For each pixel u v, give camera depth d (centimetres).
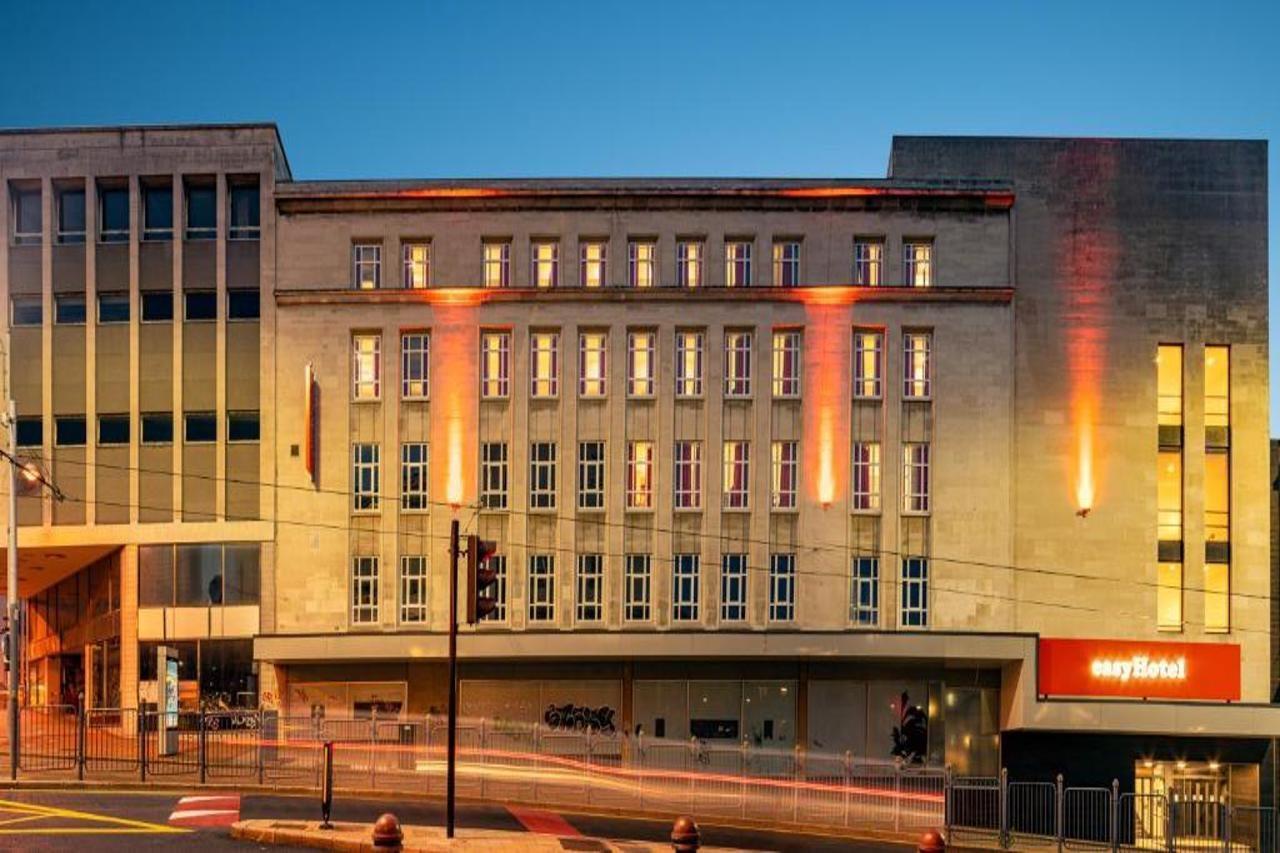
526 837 2277
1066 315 4194
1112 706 3831
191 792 2808
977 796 2978
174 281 4175
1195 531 4138
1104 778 4016
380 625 4056
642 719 4072
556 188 4169
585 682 4097
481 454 4131
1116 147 4250
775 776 3634
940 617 4050
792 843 2614
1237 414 4191
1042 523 4134
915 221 4175
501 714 4075
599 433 4134
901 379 4128
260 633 4022
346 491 4116
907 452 4128
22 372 4166
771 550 4072
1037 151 4238
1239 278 4225
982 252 4166
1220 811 3192
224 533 4103
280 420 4131
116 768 3109
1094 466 4150
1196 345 4200
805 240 4166
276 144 4231
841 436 4097
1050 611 4103
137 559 4119
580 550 4091
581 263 4184
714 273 4159
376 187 4197
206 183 4228
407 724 3547
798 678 4072
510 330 4172
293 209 4181
